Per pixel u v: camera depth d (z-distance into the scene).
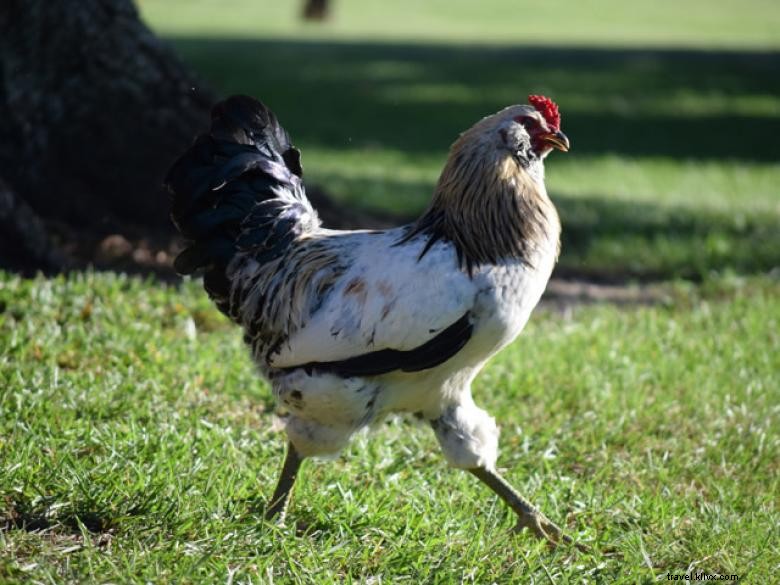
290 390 5.75
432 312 5.44
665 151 21.62
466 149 5.77
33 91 10.42
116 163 11.01
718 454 7.52
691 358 9.39
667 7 60.72
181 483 5.96
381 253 5.65
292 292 5.83
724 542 6.03
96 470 5.98
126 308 8.70
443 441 6.08
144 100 11.10
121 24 10.97
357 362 5.57
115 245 10.52
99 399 7.04
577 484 6.84
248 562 5.36
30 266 9.52
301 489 6.24
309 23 48.41
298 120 22.81
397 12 55.78
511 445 7.37
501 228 5.67
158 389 7.41
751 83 29.72
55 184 10.72
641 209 15.47
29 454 6.05
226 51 33.38
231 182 6.17
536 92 27.28
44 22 10.36
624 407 8.16
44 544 5.28
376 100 25.41
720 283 12.24
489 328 5.60
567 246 13.63
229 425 7.17
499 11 57.28
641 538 6.00
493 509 6.29
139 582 4.98
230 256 6.12
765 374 9.15
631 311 11.02
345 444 5.87
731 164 20.50
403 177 17.61
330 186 15.99
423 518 5.96
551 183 18.08
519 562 5.70
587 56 34.53
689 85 29.25
